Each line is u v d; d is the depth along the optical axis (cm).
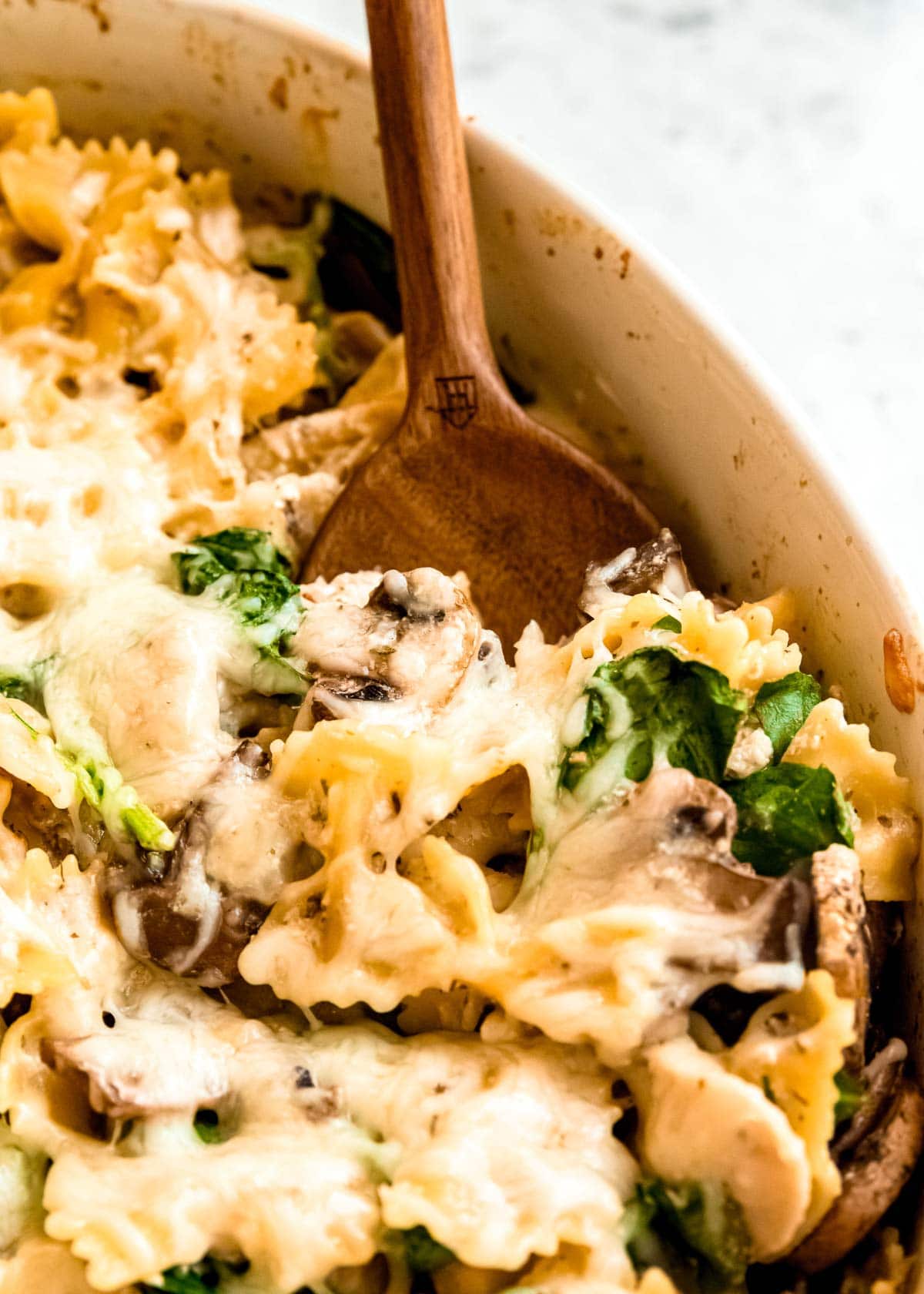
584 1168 46
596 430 58
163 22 58
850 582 51
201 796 49
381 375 59
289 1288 46
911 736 49
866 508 51
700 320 54
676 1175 46
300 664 50
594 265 56
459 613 50
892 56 71
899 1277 46
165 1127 47
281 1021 48
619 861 47
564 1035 47
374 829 48
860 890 47
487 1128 46
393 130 54
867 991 47
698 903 47
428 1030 48
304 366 58
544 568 55
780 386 53
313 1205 46
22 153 59
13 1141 47
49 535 52
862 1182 46
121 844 49
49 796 49
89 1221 46
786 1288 47
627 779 48
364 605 52
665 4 72
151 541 53
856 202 69
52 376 57
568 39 71
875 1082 47
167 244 58
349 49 57
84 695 50
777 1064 46
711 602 53
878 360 67
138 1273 45
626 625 51
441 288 54
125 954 49
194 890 48
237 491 56
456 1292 46
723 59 71
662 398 56
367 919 48
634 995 46
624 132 70
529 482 55
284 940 48
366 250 60
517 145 56
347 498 55
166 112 59
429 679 50
